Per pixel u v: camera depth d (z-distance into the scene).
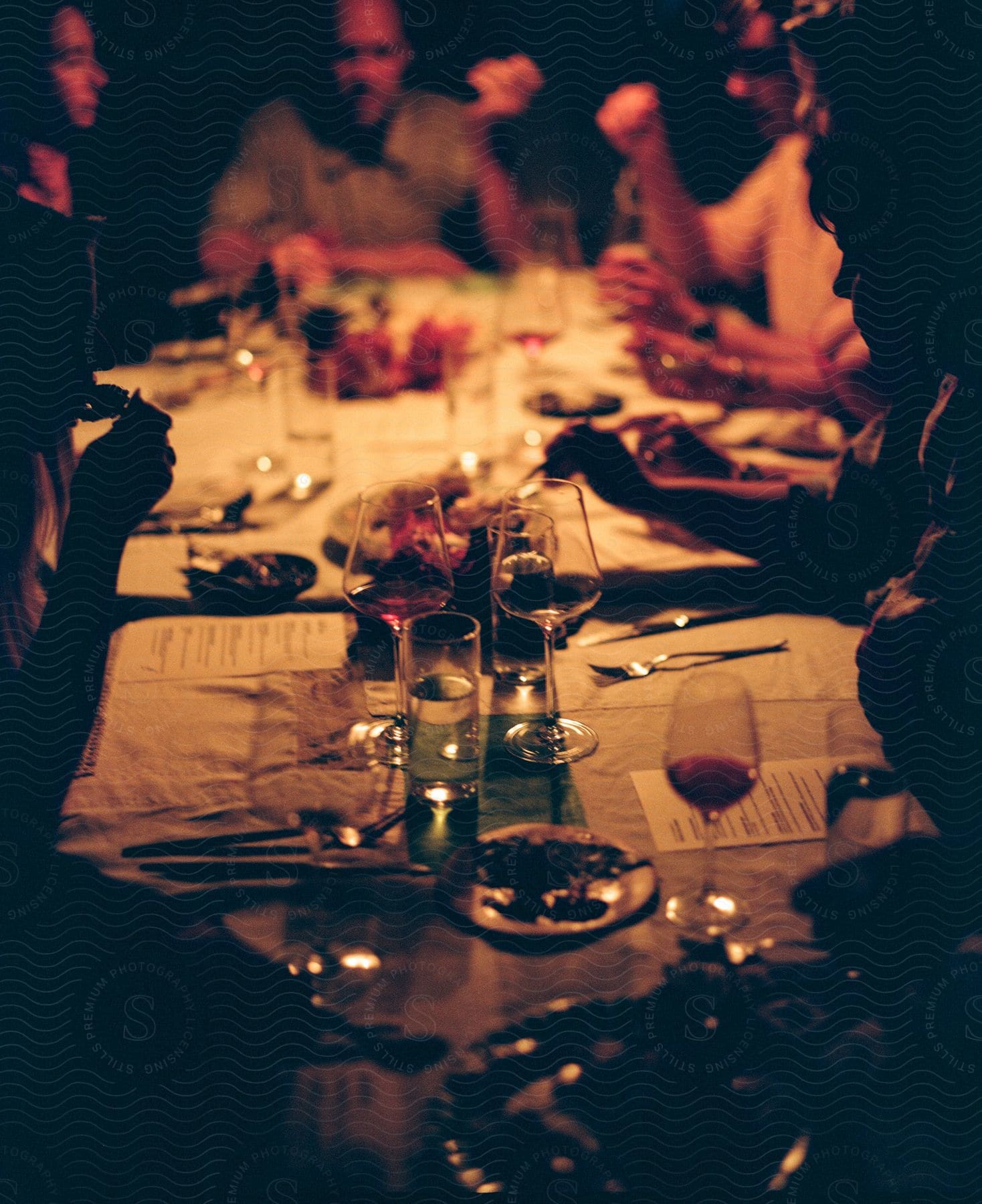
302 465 2.01
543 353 2.48
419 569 1.31
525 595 1.32
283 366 2.43
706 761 1.12
